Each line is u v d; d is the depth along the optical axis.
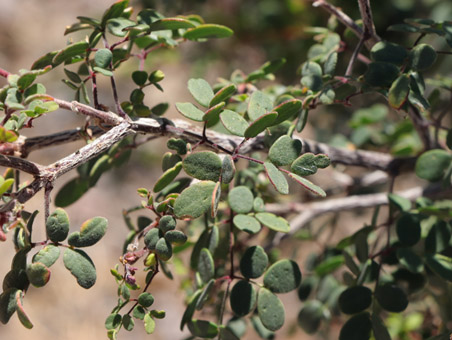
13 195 0.39
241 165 0.62
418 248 0.49
